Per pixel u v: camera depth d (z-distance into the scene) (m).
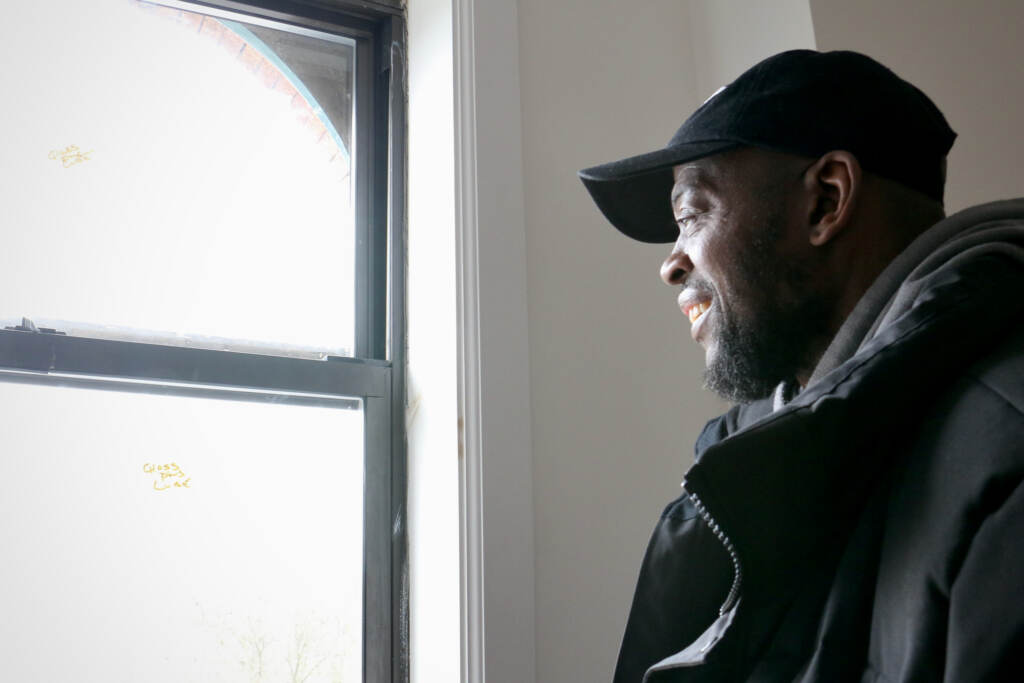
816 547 0.67
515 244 1.49
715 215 0.84
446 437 1.43
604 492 1.48
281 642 1.42
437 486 1.44
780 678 0.67
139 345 1.37
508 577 1.35
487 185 1.49
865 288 0.78
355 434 1.54
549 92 1.62
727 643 0.67
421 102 1.63
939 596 0.58
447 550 1.39
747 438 0.67
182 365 1.39
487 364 1.42
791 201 0.80
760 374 0.81
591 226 1.59
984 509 0.57
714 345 0.84
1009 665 0.52
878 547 0.65
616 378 1.54
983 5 1.82
